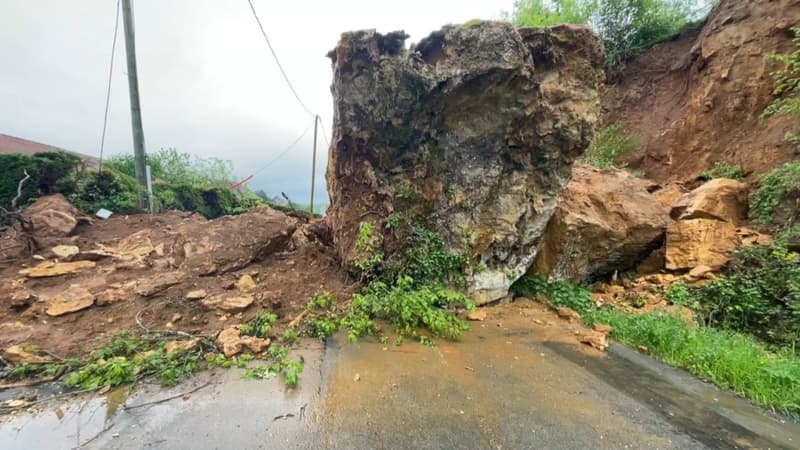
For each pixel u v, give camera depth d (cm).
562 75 644
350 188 623
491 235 655
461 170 625
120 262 568
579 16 1456
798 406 363
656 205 862
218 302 500
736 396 394
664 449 290
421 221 628
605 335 553
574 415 331
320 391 346
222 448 263
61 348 394
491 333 545
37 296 462
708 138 1108
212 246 615
